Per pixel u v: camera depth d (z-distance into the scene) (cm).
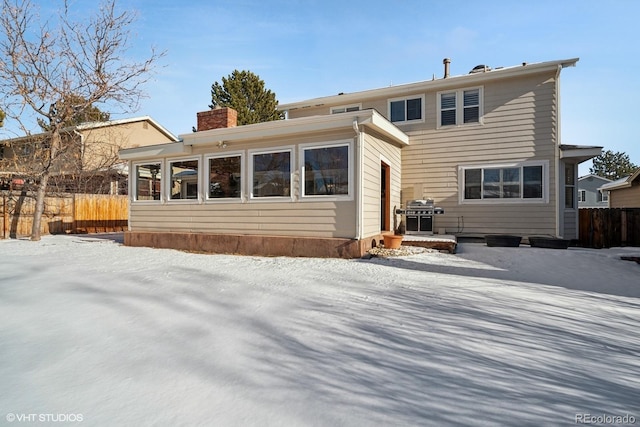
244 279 591
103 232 1714
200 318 384
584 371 261
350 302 446
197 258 852
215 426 189
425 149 1179
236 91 2742
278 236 891
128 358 282
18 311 412
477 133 1113
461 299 460
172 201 1061
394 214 1110
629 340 324
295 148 877
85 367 266
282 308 420
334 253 819
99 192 1919
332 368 263
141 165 1129
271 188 911
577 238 1086
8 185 1603
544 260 738
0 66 1186
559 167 1027
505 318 383
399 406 210
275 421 194
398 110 1230
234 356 285
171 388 233
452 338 325
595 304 443
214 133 953
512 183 1072
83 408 209
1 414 203
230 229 966
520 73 1038
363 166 812
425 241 919
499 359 280
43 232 1503
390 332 339
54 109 1302
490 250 865
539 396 224
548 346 308
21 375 253
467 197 1127
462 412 204
